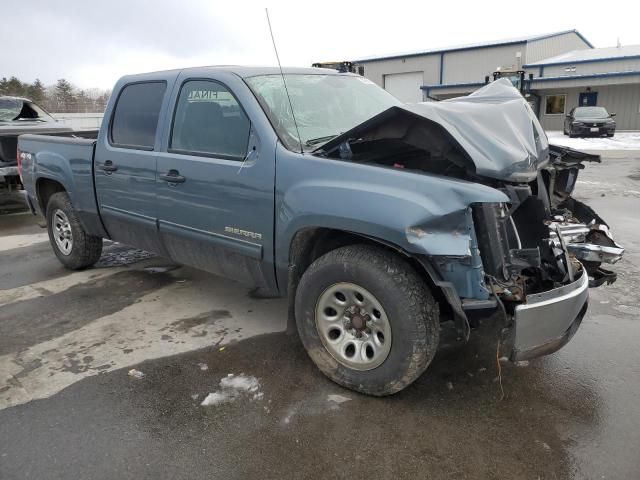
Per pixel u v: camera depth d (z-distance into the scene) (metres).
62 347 3.78
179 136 3.89
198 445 2.68
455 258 2.68
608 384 3.19
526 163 3.01
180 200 3.85
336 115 3.82
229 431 2.79
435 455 2.58
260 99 3.45
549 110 33.31
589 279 3.36
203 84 3.74
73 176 4.92
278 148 3.22
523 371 3.34
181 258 4.17
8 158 9.05
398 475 2.45
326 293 3.10
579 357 3.51
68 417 2.93
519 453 2.59
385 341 2.89
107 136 4.55
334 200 2.88
